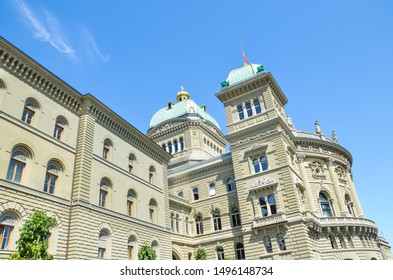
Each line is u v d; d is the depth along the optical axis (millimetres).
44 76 30094
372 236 55875
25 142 26812
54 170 29406
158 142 84250
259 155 51000
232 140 54438
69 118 32562
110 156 36156
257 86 55594
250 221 47625
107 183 34656
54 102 31297
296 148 56844
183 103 88562
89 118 34219
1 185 23812
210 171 59219
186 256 51625
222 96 58094
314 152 58281
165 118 88000
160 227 41281
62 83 31875
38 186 26922
